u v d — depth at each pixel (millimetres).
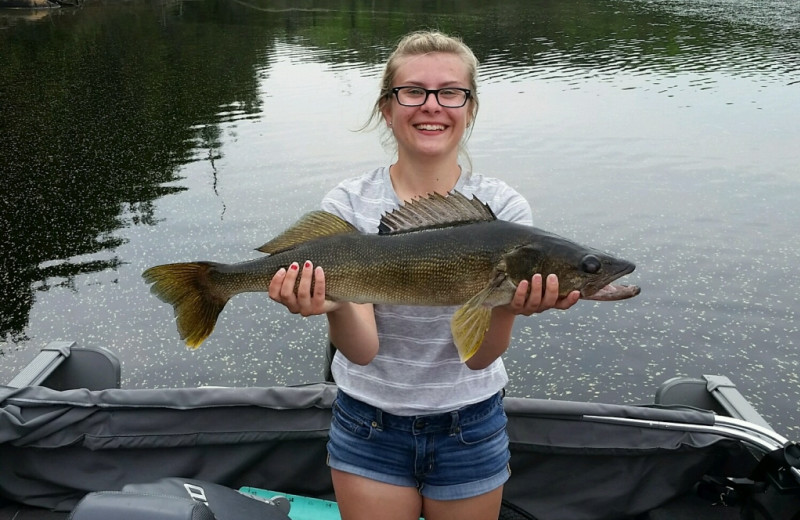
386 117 3004
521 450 3420
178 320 2770
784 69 15602
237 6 31516
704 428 3318
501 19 24203
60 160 9977
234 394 3457
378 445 2680
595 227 7406
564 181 8750
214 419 3445
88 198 8445
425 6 29734
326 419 3482
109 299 6133
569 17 24578
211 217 7754
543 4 29672
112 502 2266
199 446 3467
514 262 2561
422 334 2703
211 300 2766
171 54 18625
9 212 8016
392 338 2721
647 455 3404
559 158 9641
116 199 8398
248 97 13758
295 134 11047
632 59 17094
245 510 2994
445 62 2725
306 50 18906
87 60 17828
